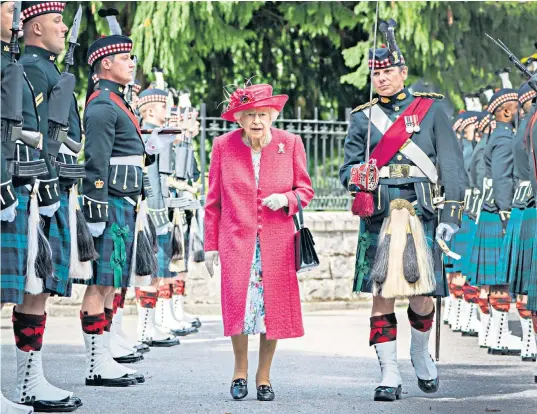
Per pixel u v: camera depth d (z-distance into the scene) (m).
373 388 12.92
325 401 11.85
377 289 11.96
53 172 10.82
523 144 13.62
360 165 12.08
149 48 28.72
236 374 12.12
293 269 12.12
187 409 11.24
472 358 16.41
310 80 34.72
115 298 15.31
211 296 24.42
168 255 17.58
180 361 15.54
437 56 30.59
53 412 11.02
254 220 12.12
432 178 12.30
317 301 25.06
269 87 12.09
